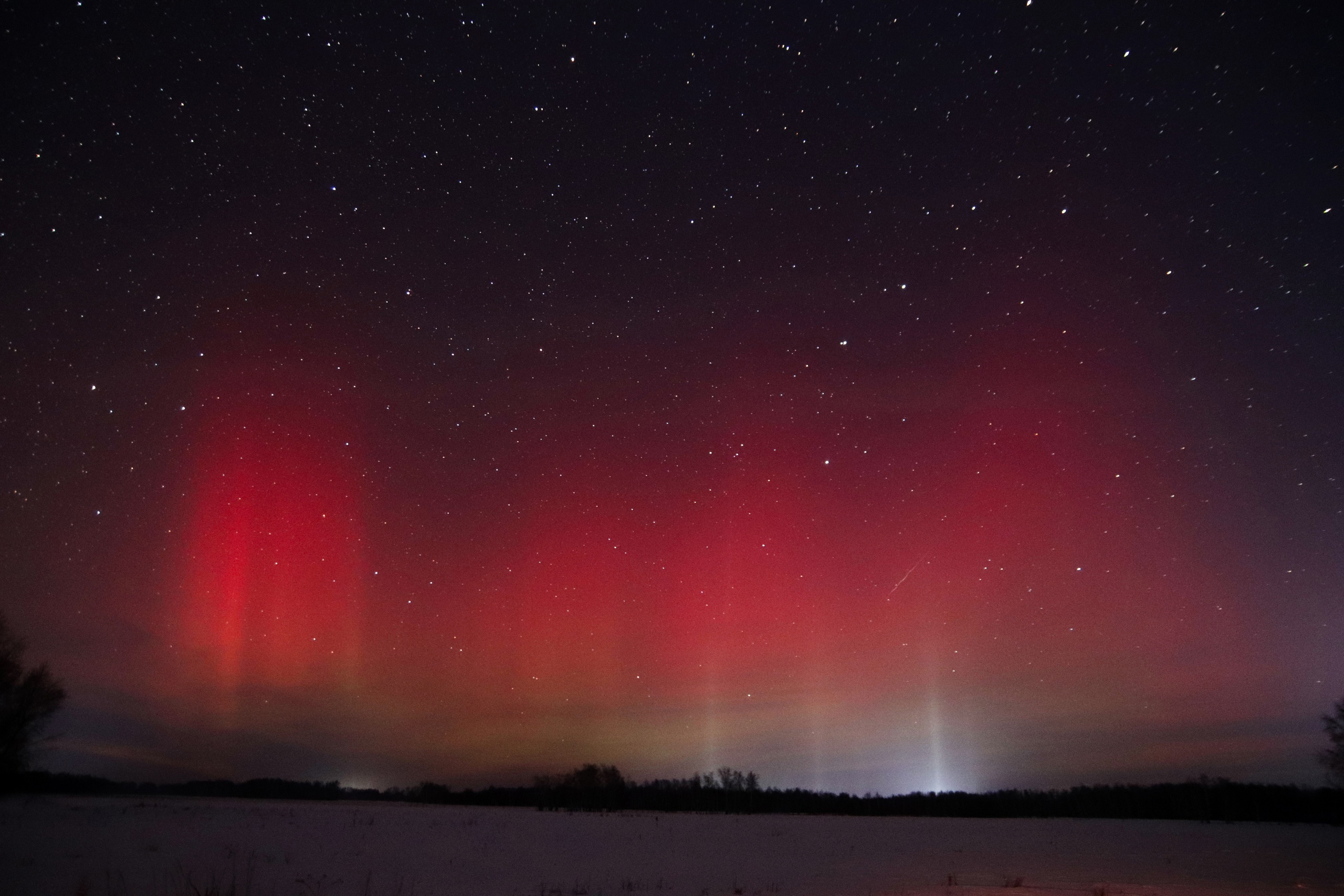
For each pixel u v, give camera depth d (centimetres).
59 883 1502
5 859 1794
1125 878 1778
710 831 3416
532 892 1527
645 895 1485
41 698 3144
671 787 7538
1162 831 3609
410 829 3097
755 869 1931
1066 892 1526
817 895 1485
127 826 2706
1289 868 1992
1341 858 2247
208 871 1711
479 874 1784
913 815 6178
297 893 1459
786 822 4428
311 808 5141
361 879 1661
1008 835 3288
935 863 2094
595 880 1705
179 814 3547
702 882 1680
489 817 4491
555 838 2823
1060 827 4084
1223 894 1498
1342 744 3284
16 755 3108
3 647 3061
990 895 1491
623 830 3338
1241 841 2955
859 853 2366
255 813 4003
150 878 1584
